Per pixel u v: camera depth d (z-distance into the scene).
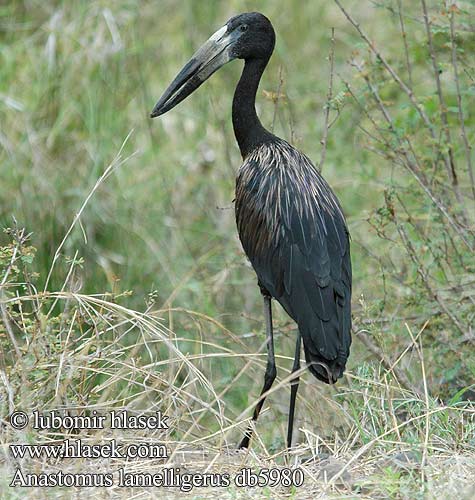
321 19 24.69
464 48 17.89
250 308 18.17
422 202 16.25
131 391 13.65
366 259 17.86
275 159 14.16
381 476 11.23
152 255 18.66
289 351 17.16
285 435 14.78
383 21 23.58
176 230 19.39
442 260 16.70
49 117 19.52
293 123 19.36
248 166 14.34
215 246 19.53
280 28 24.36
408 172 16.41
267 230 13.59
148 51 21.66
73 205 18.27
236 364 17.03
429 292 15.04
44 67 19.95
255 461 12.01
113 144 19.55
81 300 13.09
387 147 16.53
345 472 11.42
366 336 15.35
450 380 15.14
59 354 12.17
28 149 18.70
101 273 17.86
